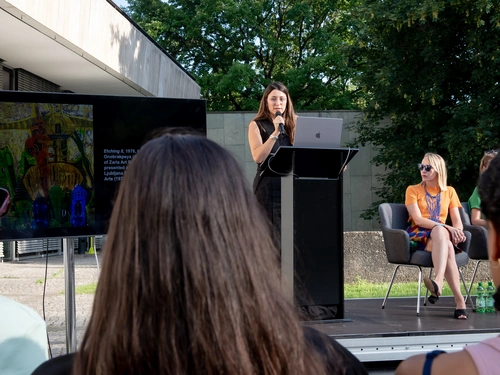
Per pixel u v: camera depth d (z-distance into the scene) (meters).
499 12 10.97
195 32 20.92
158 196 0.79
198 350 0.75
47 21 7.59
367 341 3.56
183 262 0.76
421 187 4.77
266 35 20.83
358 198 14.48
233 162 0.86
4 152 3.15
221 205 0.80
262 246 0.82
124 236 0.80
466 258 4.61
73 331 3.30
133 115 3.34
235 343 0.75
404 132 13.37
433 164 4.70
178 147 0.84
